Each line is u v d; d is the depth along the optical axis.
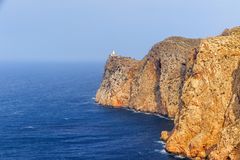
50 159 129.12
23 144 148.12
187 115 129.12
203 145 124.62
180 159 124.19
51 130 170.62
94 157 129.38
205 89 129.38
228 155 112.69
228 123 119.81
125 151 134.12
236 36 134.50
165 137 145.75
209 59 130.62
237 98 119.56
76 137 156.75
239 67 126.75
